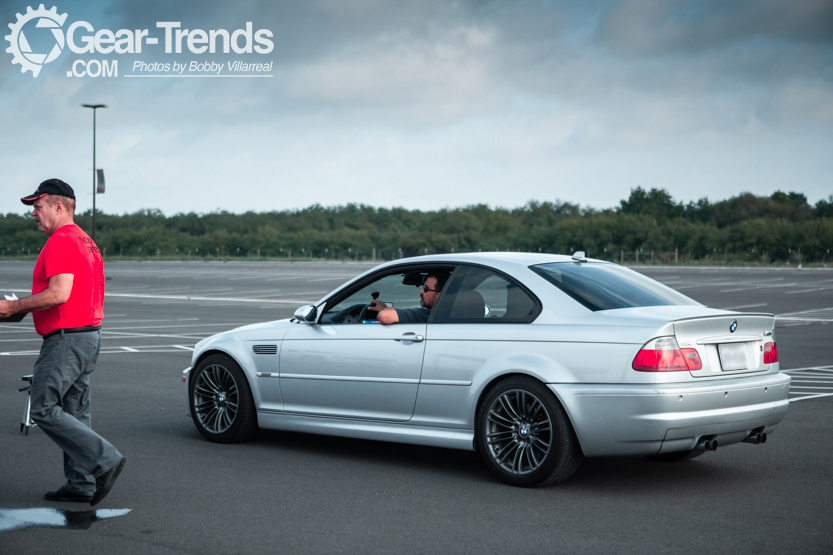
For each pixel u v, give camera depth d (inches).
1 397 340.5
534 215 5147.6
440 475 216.1
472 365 209.9
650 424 185.9
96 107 1485.0
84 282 179.9
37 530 167.2
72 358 178.5
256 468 223.3
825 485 206.4
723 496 195.3
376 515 178.9
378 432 227.9
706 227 3097.9
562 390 194.5
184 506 185.5
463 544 159.2
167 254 4229.8
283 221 5516.7
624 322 194.2
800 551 155.2
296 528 169.2
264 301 1018.1
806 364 455.5
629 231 3149.6
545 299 207.6
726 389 193.9
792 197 4303.6
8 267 2432.3
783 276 1694.1
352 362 231.5
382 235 4220.0
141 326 697.0
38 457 233.3
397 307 240.5
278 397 248.2
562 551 155.2
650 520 175.2
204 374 261.1
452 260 229.6
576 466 199.5
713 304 927.0
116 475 179.9
